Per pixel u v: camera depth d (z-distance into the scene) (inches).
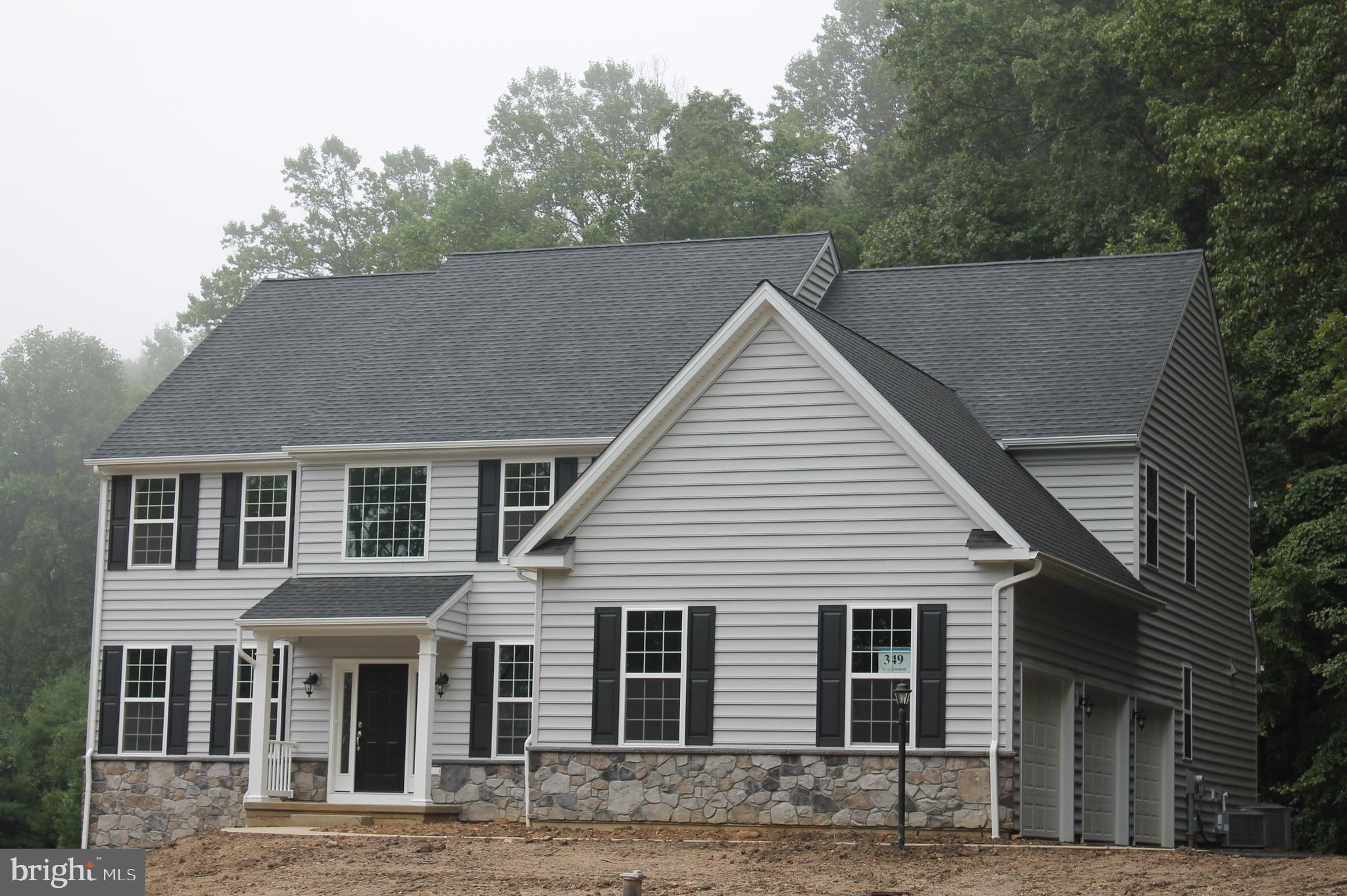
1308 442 1487.5
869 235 2036.2
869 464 877.8
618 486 930.7
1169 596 1067.9
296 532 1139.9
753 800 874.8
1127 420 997.8
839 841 812.6
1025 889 661.3
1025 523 866.8
